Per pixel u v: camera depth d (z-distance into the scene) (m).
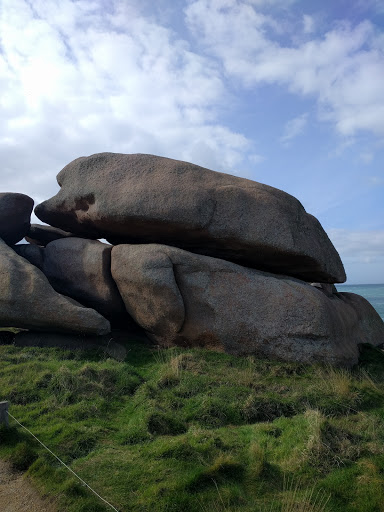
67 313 10.54
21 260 11.48
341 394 7.80
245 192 11.44
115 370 8.67
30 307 10.68
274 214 11.27
